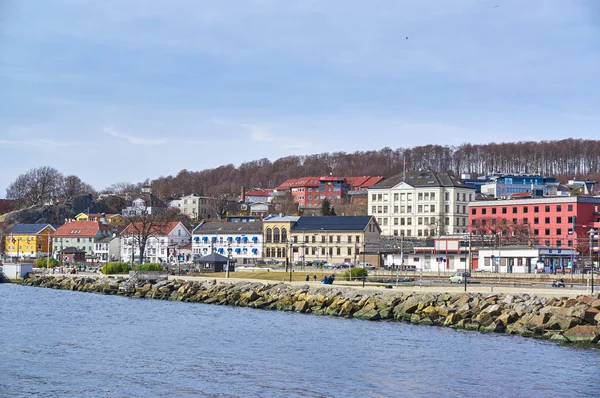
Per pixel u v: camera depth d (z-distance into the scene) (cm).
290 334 8456
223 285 13700
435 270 17625
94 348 7538
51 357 7031
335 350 7338
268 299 12131
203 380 6059
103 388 5812
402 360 6812
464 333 8400
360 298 10738
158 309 11606
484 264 16662
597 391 5678
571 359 6775
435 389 5762
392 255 18625
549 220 19662
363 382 5981
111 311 11244
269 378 6125
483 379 6056
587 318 7869
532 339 7919
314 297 11306
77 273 19675
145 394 5644
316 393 5656
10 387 5834
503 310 8875
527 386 5828
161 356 7081
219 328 9038
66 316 10462
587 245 17062
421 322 9294
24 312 10969
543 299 9106
